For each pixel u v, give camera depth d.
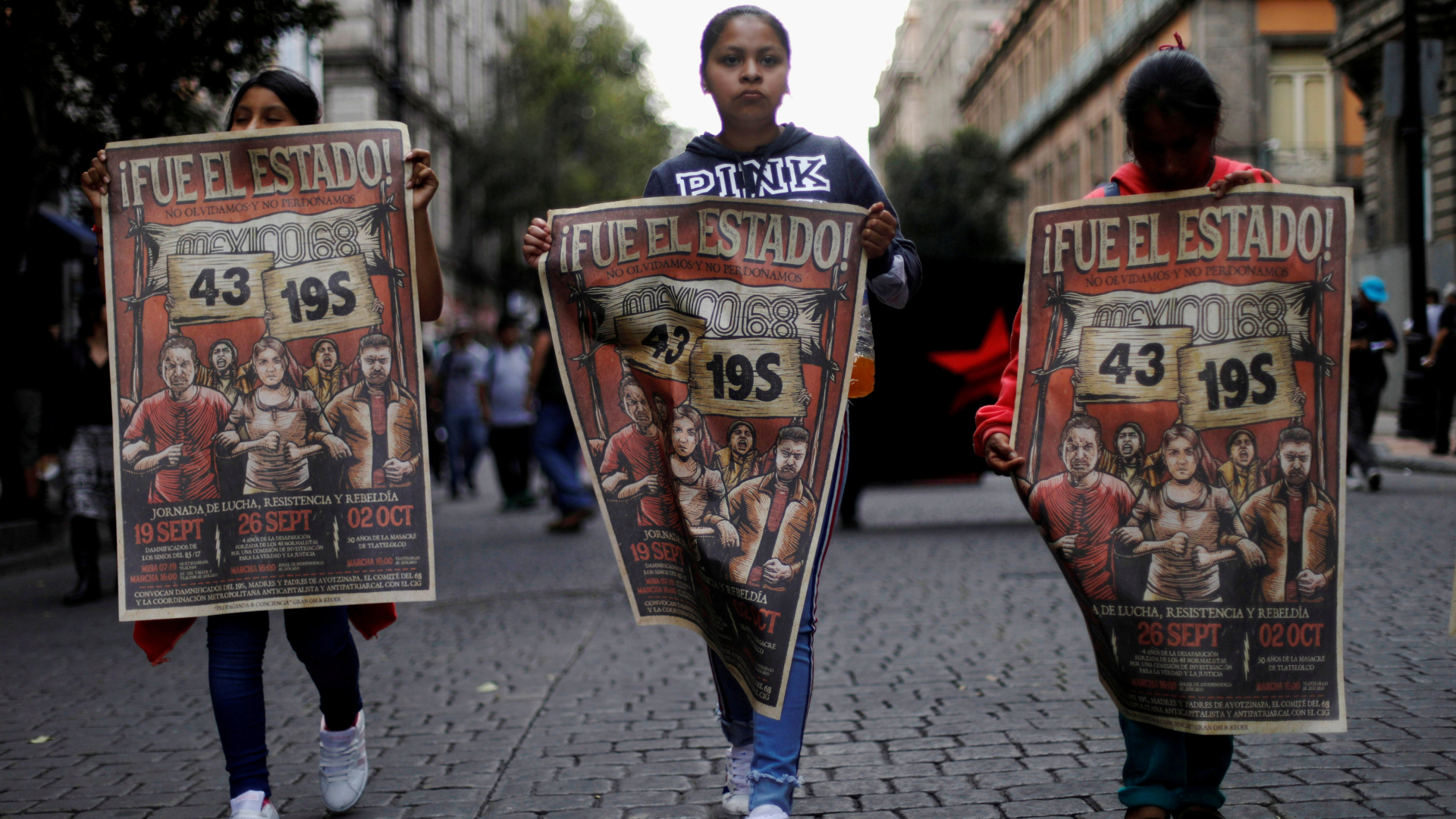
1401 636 5.02
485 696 4.81
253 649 3.13
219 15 9.38
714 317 3.10
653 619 3.15
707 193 3.19
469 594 7.61
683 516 3.06
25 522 10.30
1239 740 3.76
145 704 4.87
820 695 4.59
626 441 3.15
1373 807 3.10
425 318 3.31
